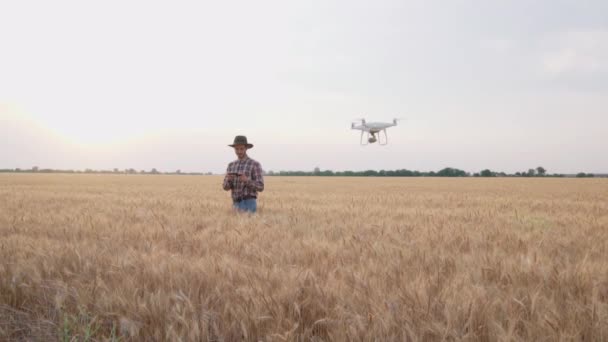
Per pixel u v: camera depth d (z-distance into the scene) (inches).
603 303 122.3
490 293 136.3
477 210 507.8
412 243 230.7
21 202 597.6
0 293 152.7
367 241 232.7
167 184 1701.5
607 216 436.8
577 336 104.7
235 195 428.1
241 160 431.8
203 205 522.6
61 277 163.3
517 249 222.5
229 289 147.6
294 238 263.1
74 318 126.1
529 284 150.2
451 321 114.3
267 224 317.1
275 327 117.5
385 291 139.4
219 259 189.2
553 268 162.6
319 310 129.1
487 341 108.0
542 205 623.8
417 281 144.6
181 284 152.3
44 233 286.0
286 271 168.9
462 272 167.0
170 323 122.1
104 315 130.0
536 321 114.3
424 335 110.0
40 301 147.7
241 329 119.7
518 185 1934.1
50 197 730.8
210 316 123.5
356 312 122.2
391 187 1576.0
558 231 303.7
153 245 232.2
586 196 948.0
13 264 175.2
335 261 191.8
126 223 330.6
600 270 165.9
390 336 109.7
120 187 1310.3
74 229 295.0
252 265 184.1
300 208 506.9
